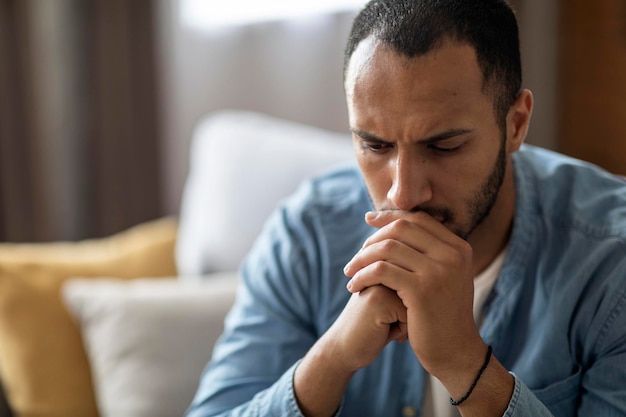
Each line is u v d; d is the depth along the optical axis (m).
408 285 0.99
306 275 1.29
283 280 1.30
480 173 0.99
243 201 1.89
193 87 2.64
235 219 1.89
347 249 1.29
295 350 1.26
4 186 2.54
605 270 1.11
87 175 2.60
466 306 1.00
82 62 2.53
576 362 1.12
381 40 0.95
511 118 1.06
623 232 1.12
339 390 1.10
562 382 1.10
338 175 1.39
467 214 1.01
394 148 0.98
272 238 1.34
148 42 2.53
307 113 2.50
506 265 1.16
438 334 0.99
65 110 2.56
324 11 2.41
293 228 1.32
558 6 2.08
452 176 0.98
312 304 1.29
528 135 2.15
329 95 2.45
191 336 1.67
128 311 1.69
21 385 1.71
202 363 1.66
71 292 1.74
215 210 1.92
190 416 1.24
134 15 2.50
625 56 1.90
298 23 2.47
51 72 2.54
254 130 1.98
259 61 2.55
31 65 2.51
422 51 0.93
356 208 1.32
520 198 1.18
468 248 1.00
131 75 2.52
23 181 2.56
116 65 2.50
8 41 2.48
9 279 1.77
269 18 2.51
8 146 2.52
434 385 1.22
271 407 1.12
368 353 1.06
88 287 1.75
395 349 1.23
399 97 0.93
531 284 1.16
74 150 2.58
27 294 1.76
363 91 0.96
